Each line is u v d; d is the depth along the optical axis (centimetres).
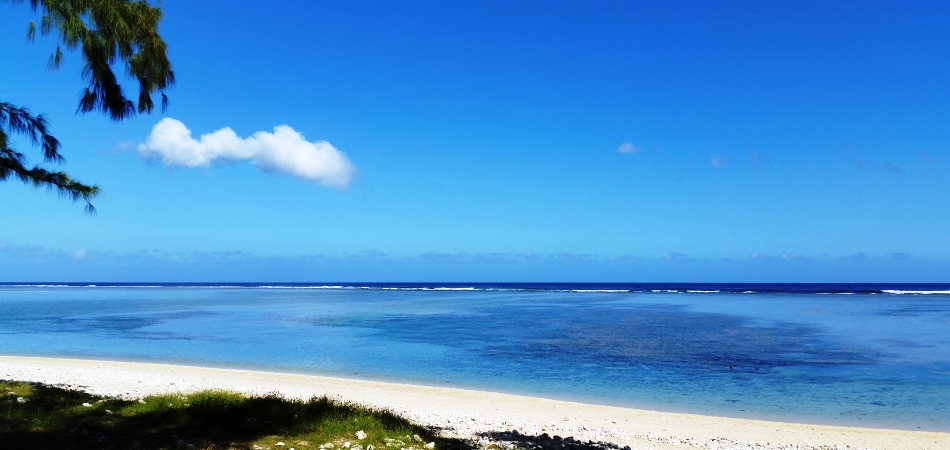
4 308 8262
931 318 6169
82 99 942
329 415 1270
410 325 5550
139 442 988
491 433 1541
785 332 4816
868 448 1617
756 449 1573
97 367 2844
